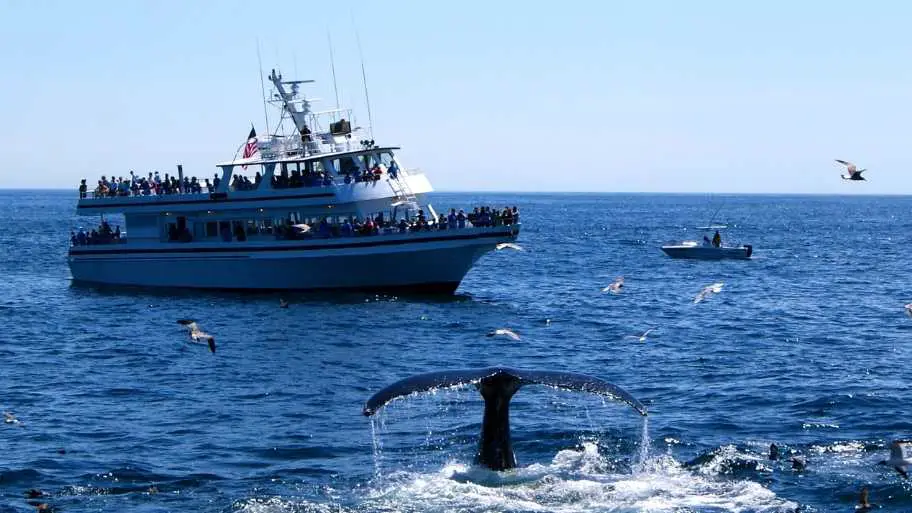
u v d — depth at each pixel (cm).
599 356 6272
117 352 6481
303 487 3369
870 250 17550
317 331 7375
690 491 3195
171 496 3319
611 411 4394
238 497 3281
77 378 5566
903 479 3312
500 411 3281
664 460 3562
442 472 3391
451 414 4400
